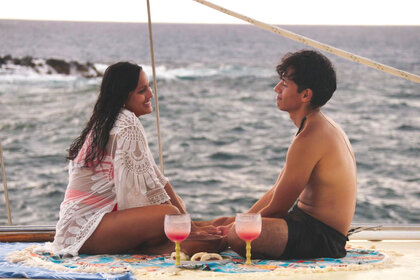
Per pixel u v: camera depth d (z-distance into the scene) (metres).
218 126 22.16
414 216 18.41
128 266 2.38
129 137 2.81
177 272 2.34
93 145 2.83
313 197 2.66
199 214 19.39
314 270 2.36
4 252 2.93
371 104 22.17
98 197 2.85
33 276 2.27
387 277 2.26
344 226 2.67
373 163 20.55
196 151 21.33
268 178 20.56
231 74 24.86
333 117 22.36
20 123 21.53
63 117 22.17
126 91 2.90
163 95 23.80
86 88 23.52
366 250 2.92
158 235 2.77
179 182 20.48
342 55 3.05
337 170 2.61
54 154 20.50
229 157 21.17
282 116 21.98
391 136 21.53
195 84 24.11
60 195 18.55
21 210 17.98
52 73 23.62
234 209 19.58
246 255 2.50
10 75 23.31
